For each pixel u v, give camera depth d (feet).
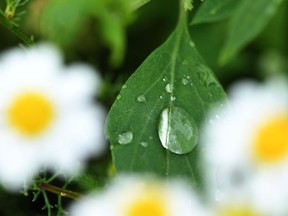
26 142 0.56
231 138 0.56
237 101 0.56
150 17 0.83
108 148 0.74
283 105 0.56
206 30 0.81
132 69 0.82
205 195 0.61
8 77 0.56
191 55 0.66
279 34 0.79
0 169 0.56
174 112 0.64
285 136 0.55
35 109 0.56
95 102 0.76
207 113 0.64
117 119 0.63
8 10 0.69
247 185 0.56
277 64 0.79
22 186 0.67
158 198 0.55
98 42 0.82
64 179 0.71
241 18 0.63
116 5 0.77
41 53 0.57
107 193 0.56
